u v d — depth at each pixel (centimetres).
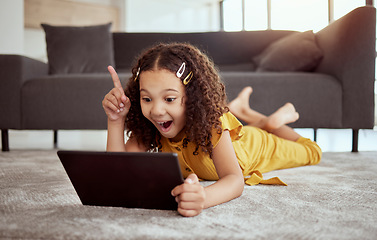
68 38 284
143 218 73
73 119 226
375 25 211
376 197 94
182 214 74
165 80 86
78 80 226
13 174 132
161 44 100
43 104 226
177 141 106
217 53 299
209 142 96
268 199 91
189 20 887
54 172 137
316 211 79
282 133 165
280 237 62
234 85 220
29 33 633
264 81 220
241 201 89
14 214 76
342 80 215
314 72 250
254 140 141
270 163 142
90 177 79
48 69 276
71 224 69
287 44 258
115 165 76
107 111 104
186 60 91
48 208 81
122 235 62
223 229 66
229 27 774
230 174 94
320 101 217
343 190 102
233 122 105
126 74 236
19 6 485
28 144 292
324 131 371
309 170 143
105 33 293
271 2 640
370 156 189
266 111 221
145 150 114
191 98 91
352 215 76
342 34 216
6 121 225
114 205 83
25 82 228
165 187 76
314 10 536
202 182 120
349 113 214
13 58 225
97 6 724
